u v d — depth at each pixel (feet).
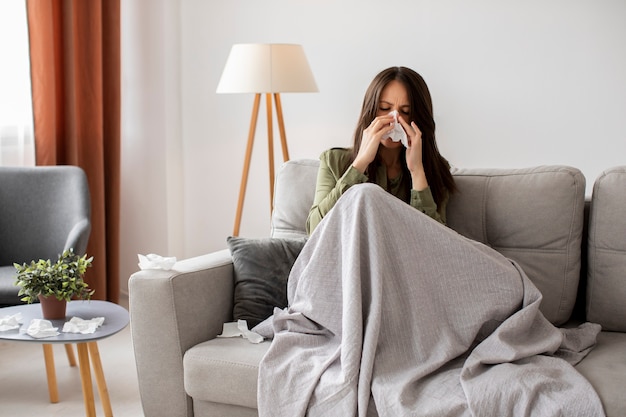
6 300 8.91
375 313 6.45
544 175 7.69
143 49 12.87
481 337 6.75
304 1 12.24
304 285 7.00
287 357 6.65
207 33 12.91
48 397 9.19
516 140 11.28
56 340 7.39
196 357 6.89
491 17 11.17
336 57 12.15
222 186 13.19
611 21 10.59
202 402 7.04
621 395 5.81
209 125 13.11
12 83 11.25
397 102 7.99
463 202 7.99
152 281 7.10
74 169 10.52
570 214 7.55
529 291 6.74
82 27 11.81
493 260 6.73
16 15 11.19
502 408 5.79
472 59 11.35
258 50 10.77
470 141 11.53
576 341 6.98
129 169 13.33
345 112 12.21
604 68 10.71
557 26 10.87
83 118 11.98
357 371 6.25
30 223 10.41
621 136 10.74
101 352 10.69
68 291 7.97
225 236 13.32
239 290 7.78
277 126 12.66
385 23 11.77
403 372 6.34
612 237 7.41
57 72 11.69
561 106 10.98
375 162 8.18
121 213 13.56
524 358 6.41
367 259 6.72
